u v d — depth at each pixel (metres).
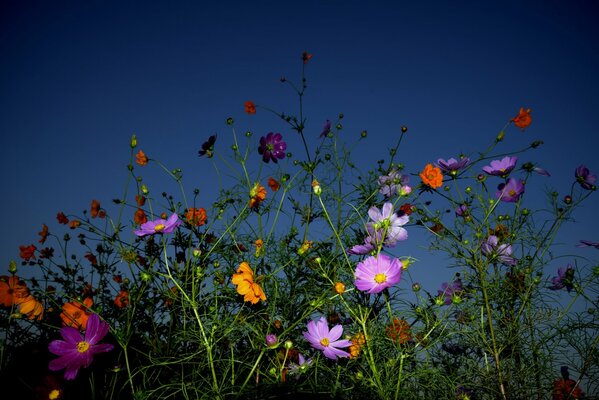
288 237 2.21
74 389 1.71
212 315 1.73
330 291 1.84
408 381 1.74
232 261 2.12
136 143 2.17
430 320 1.72
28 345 1.93
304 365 1.63
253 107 2.53
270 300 2.01
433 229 2.07
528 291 1.89
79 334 1.40
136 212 2.22
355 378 1.65
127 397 1.69
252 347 1.75
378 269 1.59
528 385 1.82
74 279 2.36
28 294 1.79
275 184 2.37
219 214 2.08
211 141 2.22
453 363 1.96
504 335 1.90
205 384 1.64
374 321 1.79
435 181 1.79
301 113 2.53
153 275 1.86
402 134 2.38
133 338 1.98
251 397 1.52
